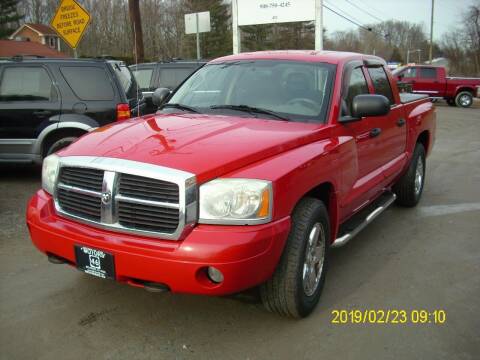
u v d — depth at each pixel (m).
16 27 58.41
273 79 4.41
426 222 5.99
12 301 3.81
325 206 3.90
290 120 4.02
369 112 4.08
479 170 9.27
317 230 3.61
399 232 5.61
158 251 2.94
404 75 26.20
